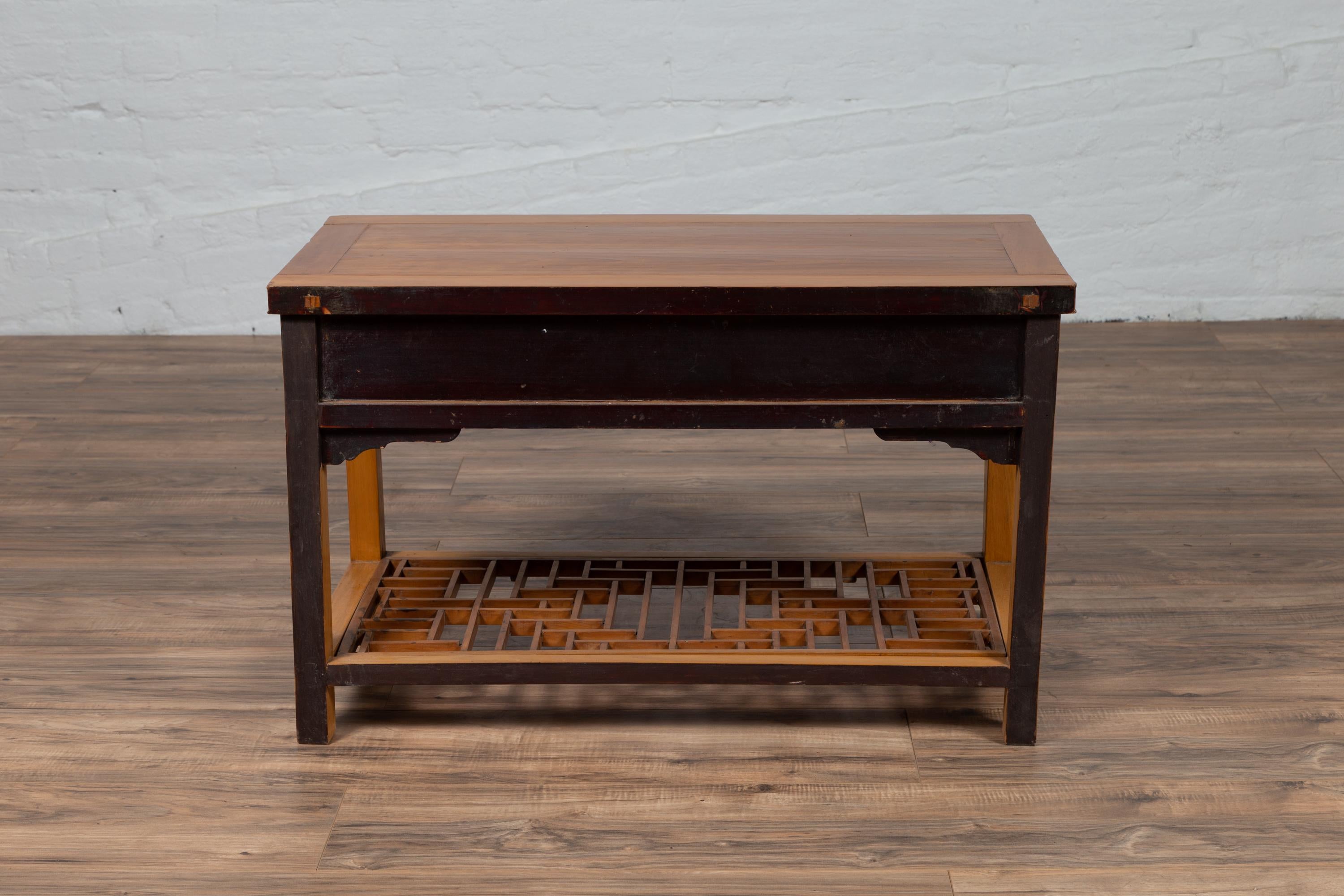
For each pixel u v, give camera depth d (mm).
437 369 1826
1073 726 2027
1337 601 2418
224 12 3848
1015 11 3871
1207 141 3980
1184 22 3875
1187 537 2693
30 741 1990
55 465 3092
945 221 2162
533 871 1700
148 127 3945
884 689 2145
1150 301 4156
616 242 2029
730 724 2047
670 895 1653
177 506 2871
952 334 1802
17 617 2377
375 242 2020
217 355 3941
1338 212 4035
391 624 2158
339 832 1781
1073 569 2561
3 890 1660
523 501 2920
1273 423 3320
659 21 3881
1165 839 1756
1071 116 3965
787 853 1734
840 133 3990
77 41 3855
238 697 2121
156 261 4074
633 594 2418
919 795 1859
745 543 2697
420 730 2033
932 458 3166
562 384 1830
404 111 3965
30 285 4086
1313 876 1681
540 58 3916
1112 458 3113
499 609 2207
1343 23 3857
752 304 1769
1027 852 1733
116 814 1817
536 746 1987
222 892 1663
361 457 2320
